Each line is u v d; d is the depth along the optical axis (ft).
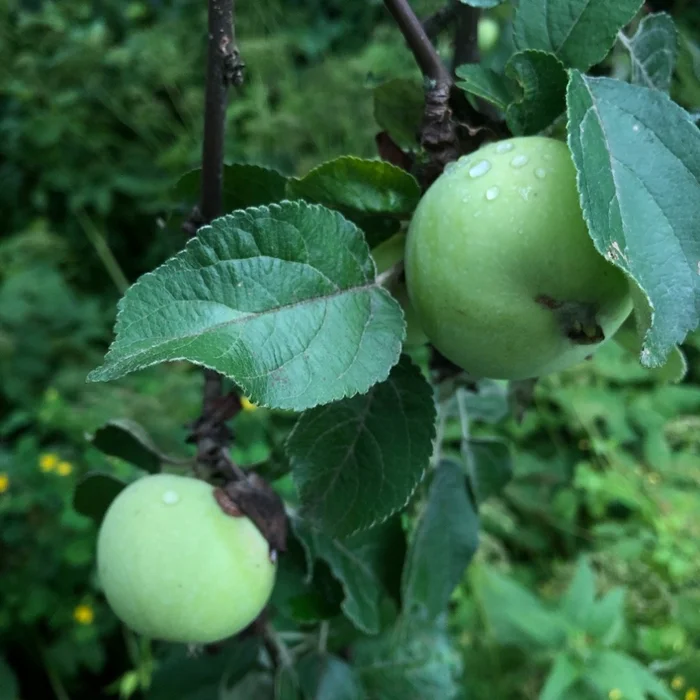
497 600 1.92
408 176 0.64
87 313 3.05
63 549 2.18
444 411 1.07
